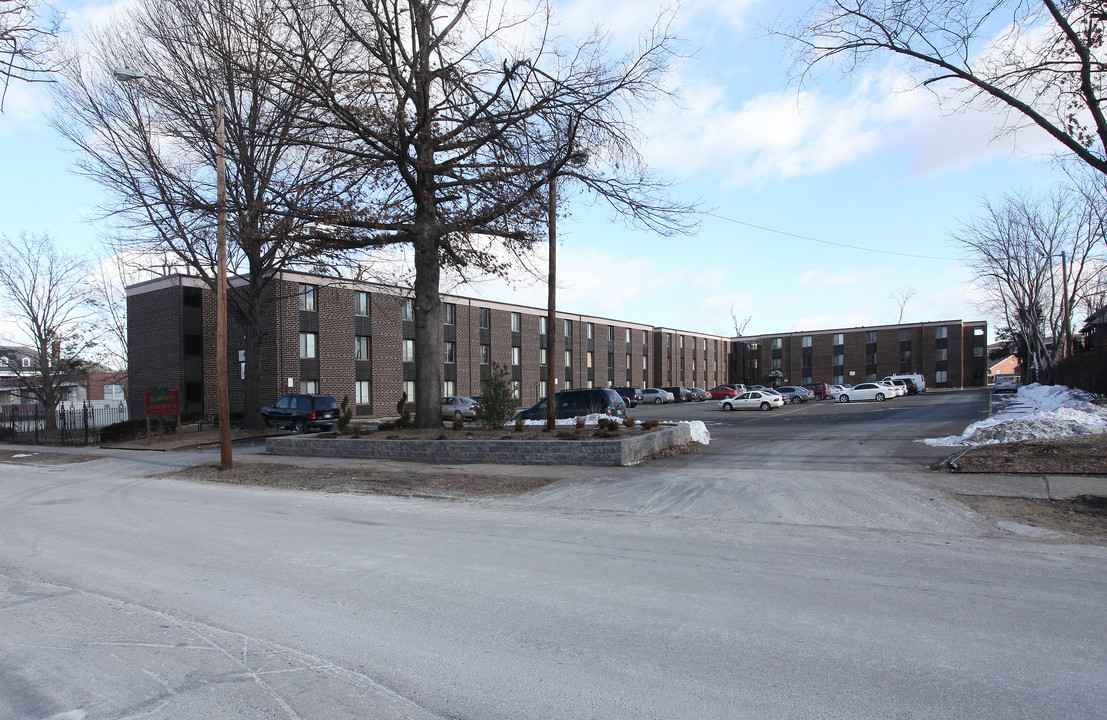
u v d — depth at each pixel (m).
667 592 5.57
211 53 20.83
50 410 39.91
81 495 12.83
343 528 8.72
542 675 3.95
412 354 43.72
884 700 3.54
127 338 40.72
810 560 6.64
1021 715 3.35
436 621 4.93
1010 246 41.03
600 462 14.01
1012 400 38.00
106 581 6.19
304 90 16.64
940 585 5.69
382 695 3.72
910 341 80.69
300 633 4.72
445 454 15.75
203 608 5.33
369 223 17.12
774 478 11.72
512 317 52.41
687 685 3.77
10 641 4.67
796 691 3.66
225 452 16.42
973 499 9.45
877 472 12.04
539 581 5.96
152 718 3.49
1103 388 27.25
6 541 8.20
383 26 16.27
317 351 37.31
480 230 18.17
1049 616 4.86
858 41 12.84
